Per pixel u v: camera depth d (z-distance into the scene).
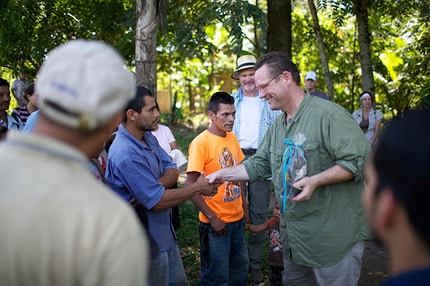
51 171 1.17
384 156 1.00
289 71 2.75
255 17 5.29
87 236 1.12
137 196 2.75
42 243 1.10
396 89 13.41
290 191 2.78
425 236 0.94
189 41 6.34
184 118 19.09
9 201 1.12
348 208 2.75
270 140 3.08
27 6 7.64
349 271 2.80
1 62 8.70
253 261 4.41
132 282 1.16
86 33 9.40
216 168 3.66
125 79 1.25
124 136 2.82
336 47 12.49
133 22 6.75
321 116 2.69
